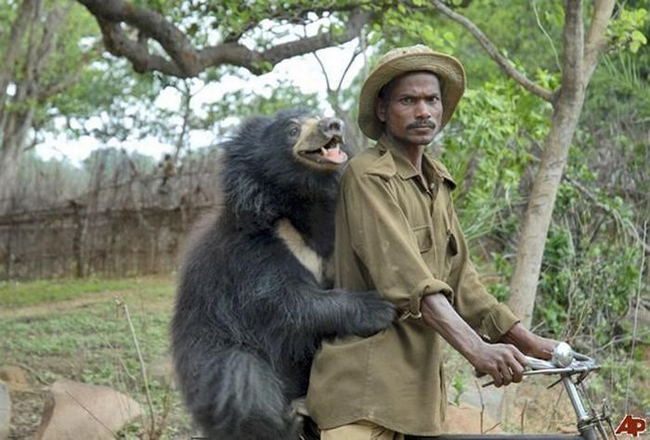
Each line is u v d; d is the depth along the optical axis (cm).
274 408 417
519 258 683
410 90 390
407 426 379
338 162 418
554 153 678
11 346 988
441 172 404
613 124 1047
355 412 381
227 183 439
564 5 671
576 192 901
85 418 641
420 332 388
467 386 712
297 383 427
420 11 865
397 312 389
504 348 357
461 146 827
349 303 396
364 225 380
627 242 866
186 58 916
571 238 874
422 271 367
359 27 927
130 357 894
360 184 386
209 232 450
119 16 896
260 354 421
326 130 417
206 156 1622
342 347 390
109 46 944
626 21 691
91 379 822
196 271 441
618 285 843
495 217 949
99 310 1195
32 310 1248
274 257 422
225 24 887
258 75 949
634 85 961
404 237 374
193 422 446
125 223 1595
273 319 416
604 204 895
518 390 765
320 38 942
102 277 1573
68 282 1520
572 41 658
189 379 432
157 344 934
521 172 861
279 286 416
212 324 430
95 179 1603
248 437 420
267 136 433
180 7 956
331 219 434
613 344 819
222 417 418
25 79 1881
